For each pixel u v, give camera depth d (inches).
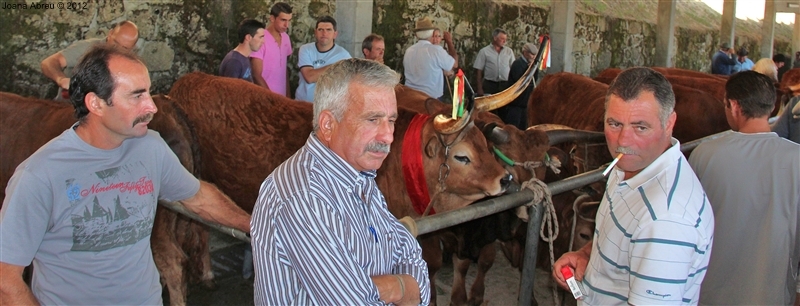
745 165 94.8
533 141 141.3
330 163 60.6
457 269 156.5
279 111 158.1
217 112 167.9
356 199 61.7
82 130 76.6
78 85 73.6
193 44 260.7
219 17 267.6
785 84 208.2
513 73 331.3
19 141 137.3
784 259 93.5
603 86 234.2
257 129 159.5
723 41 631.8
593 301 77.8
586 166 169.9
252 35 206.2
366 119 59.9
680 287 66.4
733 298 97.6
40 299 76.4
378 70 61.0
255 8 279.6
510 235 142.2
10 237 69.6
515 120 333.1
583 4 520.1
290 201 58.2
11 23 212.8
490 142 139.4
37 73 220.2
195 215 93.6
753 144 95.6
